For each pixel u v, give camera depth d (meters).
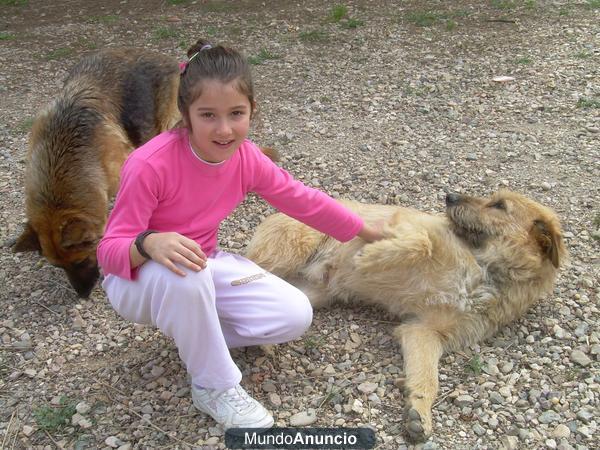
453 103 3.00
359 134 2.75
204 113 1.25
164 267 1.24
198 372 1.34
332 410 1.43
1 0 4.94
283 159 2.55
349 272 1.79
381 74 3.39
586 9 4.30
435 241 1.66
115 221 1.31
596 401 1.43
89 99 2.05
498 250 1.67
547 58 3.49
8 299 1.86
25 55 3.93
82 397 1.49
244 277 1.43
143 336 1.68
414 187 2.32
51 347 1.66
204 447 1.34
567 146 2.57
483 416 1.41
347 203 1.97
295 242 1.83
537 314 1.73
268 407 1.44
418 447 1.34
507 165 2.46
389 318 1.76
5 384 1.54
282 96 3.17
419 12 4.38
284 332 1.45
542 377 1.51
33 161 1.89
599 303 1.75
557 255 1.65
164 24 4.39
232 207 1.45
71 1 5.02
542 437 1.35
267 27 4.23
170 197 1.34
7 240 2.13
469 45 3.76
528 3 4.45
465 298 1.62
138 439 1.37
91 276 1.83
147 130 2.26
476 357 1.57
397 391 1.48
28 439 1.38
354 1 4.72
